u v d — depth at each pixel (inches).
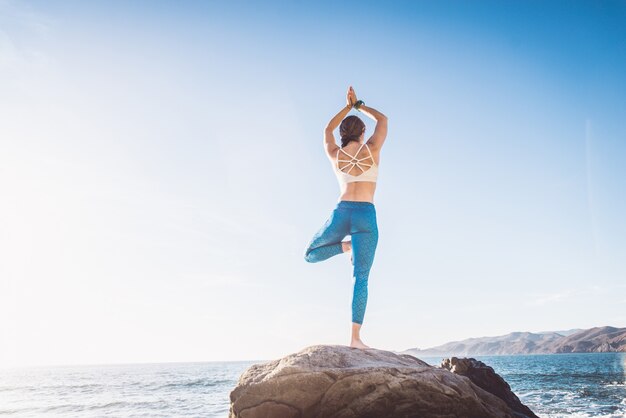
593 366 2869.1
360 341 198.5
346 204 207.0
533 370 2469.2
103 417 941.2
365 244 202.5
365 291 201.8
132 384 1946.4
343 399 169.3
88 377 2699.3
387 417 171.6
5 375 3216.0
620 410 884.0
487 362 3929.6
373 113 219.0
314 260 219.6
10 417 977.5
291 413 167.9
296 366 172.2
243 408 168.9
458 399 179.5
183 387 1749.5
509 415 194.9
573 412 869.2
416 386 173.8
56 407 1135.6
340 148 215.3
